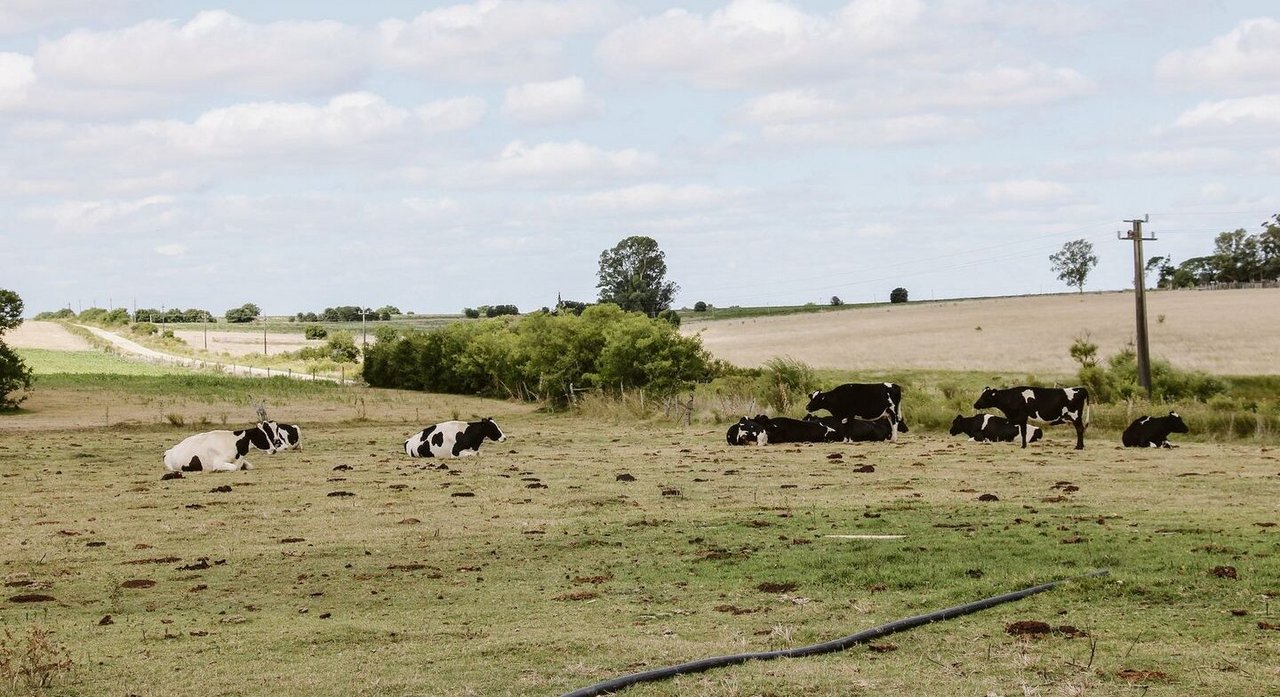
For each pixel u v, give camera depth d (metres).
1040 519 16.16
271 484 22.45
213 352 129.25
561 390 54.94
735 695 8.04
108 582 12.98
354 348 119.88
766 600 11.38
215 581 12.98
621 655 9.28
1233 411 32.31
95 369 88.69
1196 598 10.73
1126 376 48.03
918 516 16.78
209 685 8.66
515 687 8.43
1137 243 47.44
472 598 11.89
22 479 23.61
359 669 9.05
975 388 56.56
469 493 20.48
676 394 45.62
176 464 25.03
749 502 18.95
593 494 20.28
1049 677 8.39
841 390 31.47
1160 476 21.52
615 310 56.31
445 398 65.44
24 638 10.06
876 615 10.56
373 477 23.62
